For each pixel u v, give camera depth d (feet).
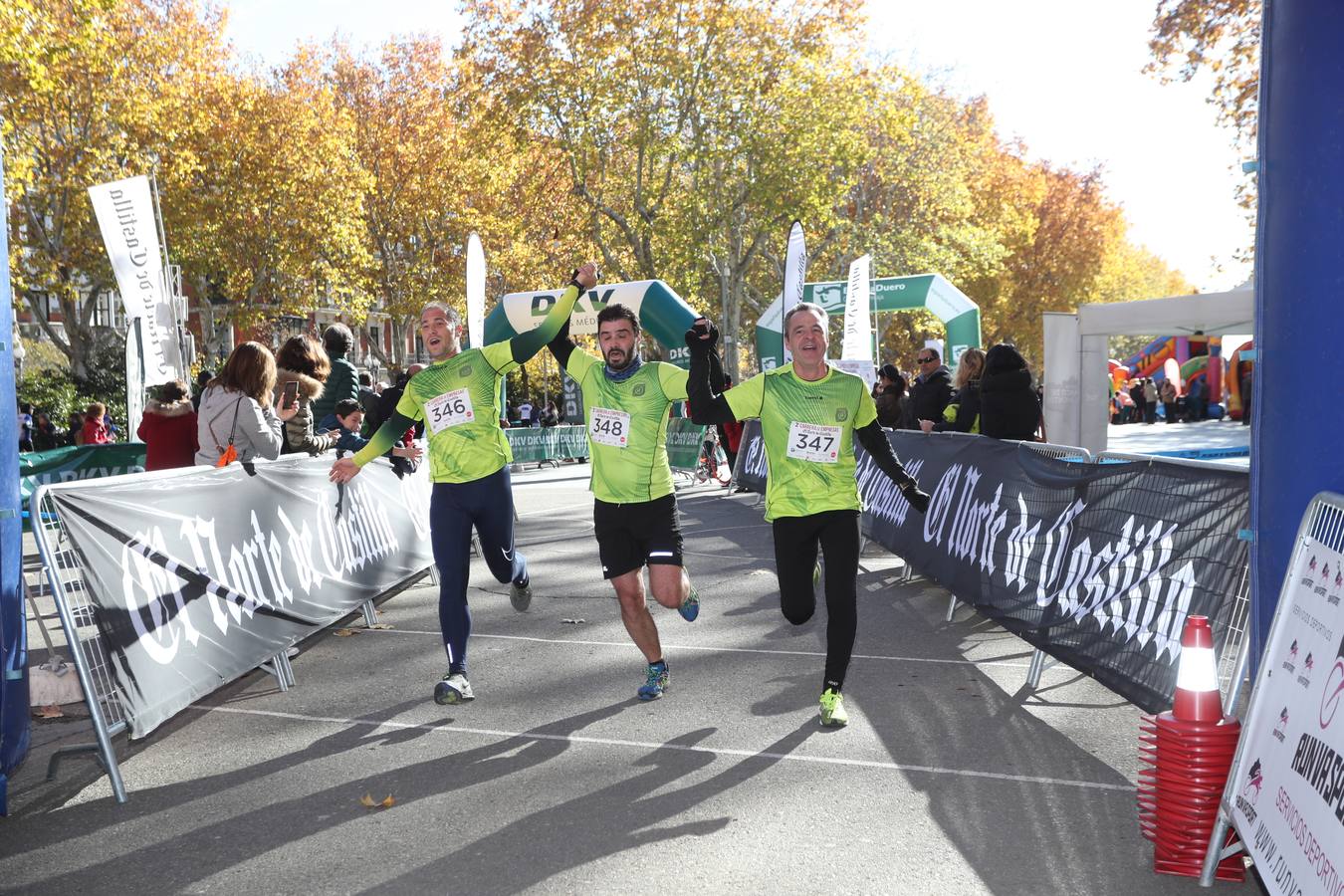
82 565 13.15
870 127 113.60
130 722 13.26
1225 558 13.29
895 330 156.87
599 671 18.38
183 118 95.09
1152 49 52.75
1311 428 10.36
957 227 123.34
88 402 96.84
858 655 19.30
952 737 14.52
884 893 9.93
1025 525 19.38
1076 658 16.07
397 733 15.10
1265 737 9.43
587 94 94.38
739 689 17.12
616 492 15.81
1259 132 11.05
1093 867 10.44
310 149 105.09
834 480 15.29
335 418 24.90
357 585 21.93
